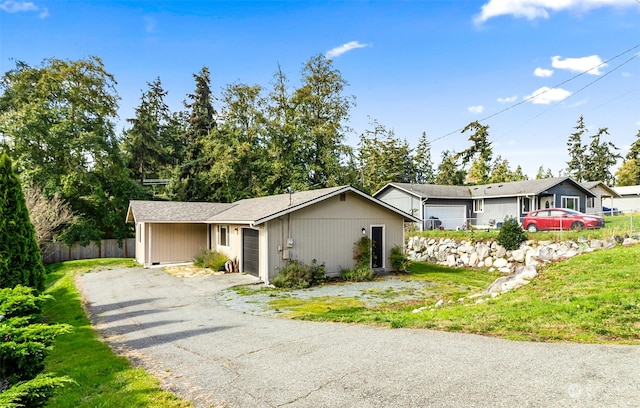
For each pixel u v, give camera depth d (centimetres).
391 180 4353
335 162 3306
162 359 602
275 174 3181
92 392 472
